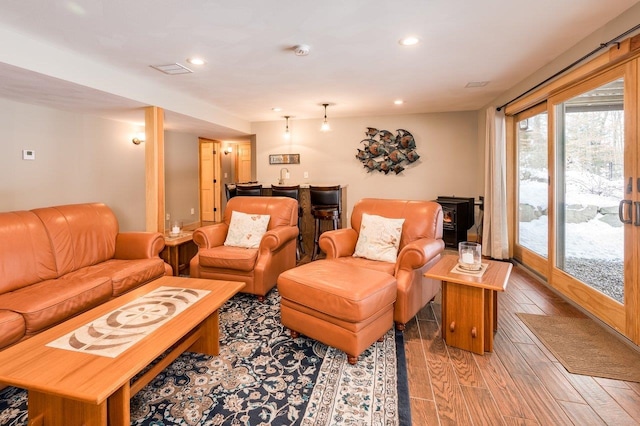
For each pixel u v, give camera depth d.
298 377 1.91
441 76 3.64
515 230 4.36
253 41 2.66
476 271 2.28
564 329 2.46
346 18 2.29
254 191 4.92
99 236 3.06
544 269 3.58
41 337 1.54
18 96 3.45
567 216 3.07
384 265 2.68
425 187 5.80
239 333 2.46
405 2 2.09
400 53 2.94
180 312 1.82
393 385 1.82
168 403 1.69
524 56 3.04
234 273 3.12
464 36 2.61
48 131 4.03
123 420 1.39
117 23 2.33
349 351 1.99
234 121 5.89
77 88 3.12
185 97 4.44
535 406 1.65
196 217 7.14
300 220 4.87
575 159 2.93
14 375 1.25
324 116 5.89
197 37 2.57
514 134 4.31
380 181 6.00
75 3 2.06
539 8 2.19
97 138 4.70
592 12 2.25
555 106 3.17
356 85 3.97
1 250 2.29
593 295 2.62
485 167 4.61
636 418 1.56
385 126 5.91
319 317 2.13
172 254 3.67
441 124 5.67
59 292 2.16
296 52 2.87
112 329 1.62
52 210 2.81
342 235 3.05
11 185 3.66
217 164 8.00
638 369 1.95
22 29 2.42
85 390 1.17
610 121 2.46
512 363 2.03
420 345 2.26
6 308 1.93
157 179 3.98
